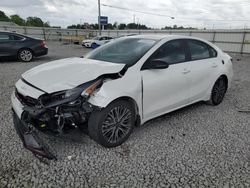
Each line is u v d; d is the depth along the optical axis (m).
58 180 2.18
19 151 2.63
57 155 2.56
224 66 4.28
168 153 2.68
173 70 3.25
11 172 2.26
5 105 4.06
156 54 3.09
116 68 2.66
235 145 2.90
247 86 6.10
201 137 3.09
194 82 3.64
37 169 2.32
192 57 3.67
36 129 2.44
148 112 3.03
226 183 2.19
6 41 8.84
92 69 2.70
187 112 4.00
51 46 21.92
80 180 2.19
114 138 2.73
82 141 2.84
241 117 3.84
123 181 2.19
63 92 2.32
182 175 2.29
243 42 19.27
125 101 2.69
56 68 2.86
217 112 4.04
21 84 2.67
